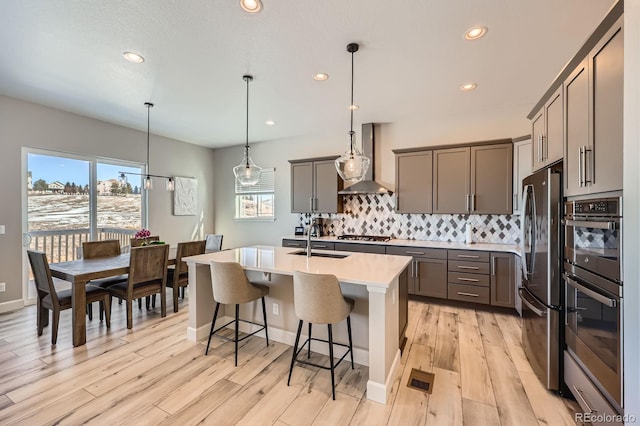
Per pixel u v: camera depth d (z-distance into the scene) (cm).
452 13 205
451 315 360
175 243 568
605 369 150
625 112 127
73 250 429
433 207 421
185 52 257
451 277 385
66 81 314
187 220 593
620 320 137
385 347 200
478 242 425
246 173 329
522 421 180
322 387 215
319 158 501
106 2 193
